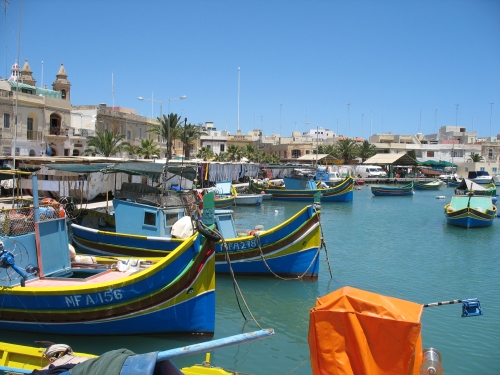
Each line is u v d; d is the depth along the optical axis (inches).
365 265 824.9
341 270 780.6
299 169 2940.5
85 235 707.4
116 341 440.5
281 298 611.5
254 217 1561.3
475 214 1328.7
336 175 3105.3
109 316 425.4
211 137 3909.9
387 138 4744.1
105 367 197.8
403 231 1273.4
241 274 696.4
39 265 472.7
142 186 768.3
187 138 2432.3
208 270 446.9
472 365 424.2
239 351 446.9
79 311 424.8
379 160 3435.0
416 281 717.3
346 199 2148.1
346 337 225.3
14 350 319.9
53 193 1315.2
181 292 434.3
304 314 552.4
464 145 4429.1
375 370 221.5
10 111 1707.7
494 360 434.3
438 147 4431.6
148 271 421.1
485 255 937.5
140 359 202.1
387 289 668.1
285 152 4261.8
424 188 3189.0
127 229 711.7
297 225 676.1
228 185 1893.5
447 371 412.5
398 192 2598.4
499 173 4020.7
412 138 4685.0
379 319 221.1
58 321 432.1
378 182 3631.9
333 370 224.1
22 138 1766.7
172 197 719.1
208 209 446.0
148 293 424.2
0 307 438.0
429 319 540.7
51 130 1914.4
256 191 2239.2
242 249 682.2
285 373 401.4
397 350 219.1
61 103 1943.9
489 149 4463.6
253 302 594.9
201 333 454.9
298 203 2095.2
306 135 5388.8
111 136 2016.5
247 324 518.0
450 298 628.4
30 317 434.9
